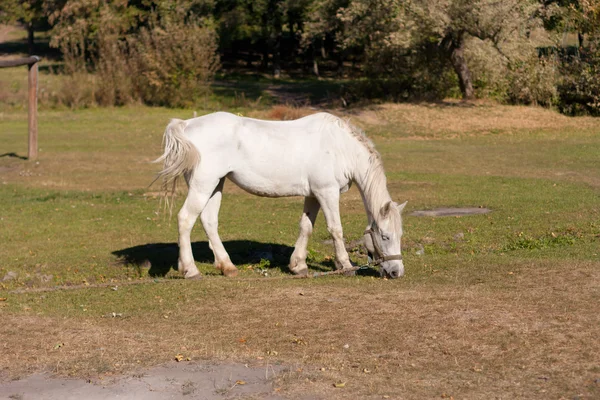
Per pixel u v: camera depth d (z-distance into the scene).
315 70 57.28
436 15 32.56
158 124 33.00
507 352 6.39
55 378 6.03
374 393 5.60
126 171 21.92
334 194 9.75
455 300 7.98
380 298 8.23
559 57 36.69
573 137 28.12
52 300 8.98
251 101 39.78
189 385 5.82
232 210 15.66
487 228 12.88
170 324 7.71
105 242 12.87
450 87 37.81
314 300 8.31
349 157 9.62
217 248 9.99
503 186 17.72
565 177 19.06
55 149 26.03
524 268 9.47
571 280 8.66
